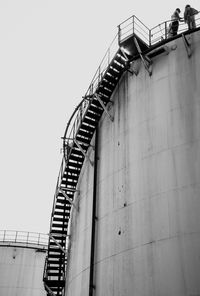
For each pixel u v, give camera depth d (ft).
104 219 60.80
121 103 65.31
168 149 52.75
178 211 48.24
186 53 57.57
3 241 131.64
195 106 52.80
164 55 60.08
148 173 53.98
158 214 50.16
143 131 57.67
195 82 54.54
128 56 66.39
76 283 69.72
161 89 57.88
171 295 44.62
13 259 127.85
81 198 77.77
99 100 67.21
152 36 65.10
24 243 132.36
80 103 77.66
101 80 67.46
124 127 62.49
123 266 52.47
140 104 60.39
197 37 57.52
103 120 70.79
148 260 48.85
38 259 129.90
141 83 61.93
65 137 83.97
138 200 53.83
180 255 45.83
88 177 74.38
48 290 89.56
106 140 67.56
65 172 88.17
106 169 64.69
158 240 48.70
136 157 57.11
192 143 50.85
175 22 64.28
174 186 49.98
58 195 86.74
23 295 122.93
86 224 69.51
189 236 46.06
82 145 77.46
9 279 124.67
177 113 54.08
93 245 62.08
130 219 54.13
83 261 66.85
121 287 51.57
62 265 97.40
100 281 57.11
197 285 43.19
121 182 58.80
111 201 60.03
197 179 48.44
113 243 56.29
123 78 66.69
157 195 51.37
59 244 85.51
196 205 47.09
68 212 89.51
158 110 56.75
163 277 46.29
